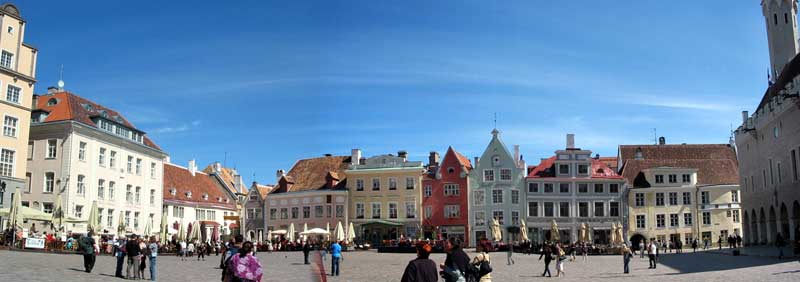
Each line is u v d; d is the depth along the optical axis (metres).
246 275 13.94
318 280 11.32
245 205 95.31
